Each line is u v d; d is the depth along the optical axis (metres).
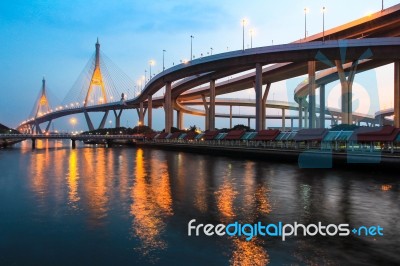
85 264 12.00
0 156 68.81
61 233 15.39
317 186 27.31
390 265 11.34
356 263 11.52
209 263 11.75
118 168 43.22
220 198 22.59
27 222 17.30
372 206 19.94
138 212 18.89
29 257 12.70
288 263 11.59
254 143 62.03
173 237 14.48
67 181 31.44
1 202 22.06
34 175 36.34
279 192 24.70
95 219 17.64
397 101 67.44
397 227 15.63
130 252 12.94
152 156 66.31
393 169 33.53
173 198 22.69
